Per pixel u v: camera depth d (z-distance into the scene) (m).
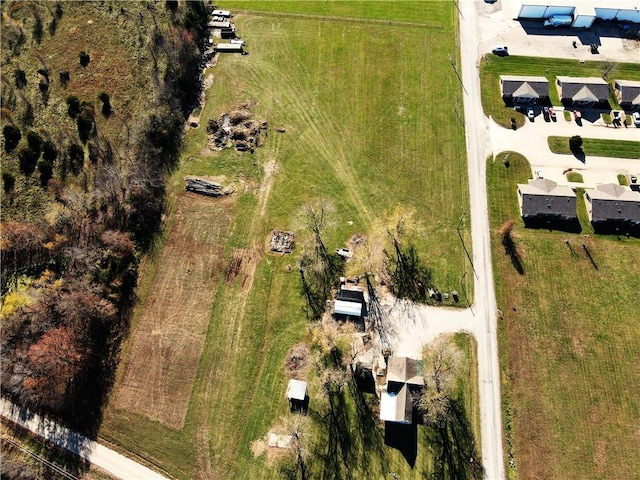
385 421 63.47
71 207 75.19
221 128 84.00
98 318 68.88
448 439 62.69
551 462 61.78
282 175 79.75
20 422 64.81
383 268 72.56
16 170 78.12
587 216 76.25
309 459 62.19
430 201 77.31
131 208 75.50
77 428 64.62
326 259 73.31
